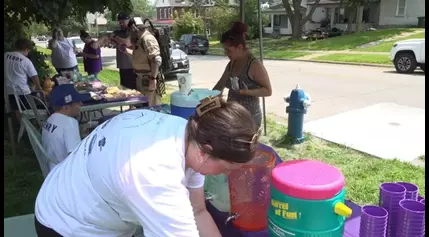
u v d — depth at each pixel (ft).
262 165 4.12
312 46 67.97
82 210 3.60
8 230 6.65
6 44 19.45
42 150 8.80
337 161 13.75
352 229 4.22
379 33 72.43
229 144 3.15
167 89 30.48
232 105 3.35
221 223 4.55
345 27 98.17
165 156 3.30
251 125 3.26
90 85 16.47
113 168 3.30
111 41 19.30
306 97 15.40
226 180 4.50
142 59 16.65
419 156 14.14
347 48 60.85
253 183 4.18
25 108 15.42
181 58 37.40
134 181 3.19
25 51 16.75
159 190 3.19
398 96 25.00
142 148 3.33
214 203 4.66
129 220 3.62
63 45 24.81
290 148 15.15
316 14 105.09
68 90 9.50
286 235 3.42
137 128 3.52
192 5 126.62
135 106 15.64
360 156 14.26
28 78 18.92
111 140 3.53
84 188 3.57
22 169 13.14
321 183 3.29
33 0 16.94
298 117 15.46
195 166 3.47
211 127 3.20
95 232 3.70
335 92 27.09
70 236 3.67
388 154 14.40
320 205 3.26
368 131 17.31
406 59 35.81
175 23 107.04
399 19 87.76
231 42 10.02
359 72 38.17
